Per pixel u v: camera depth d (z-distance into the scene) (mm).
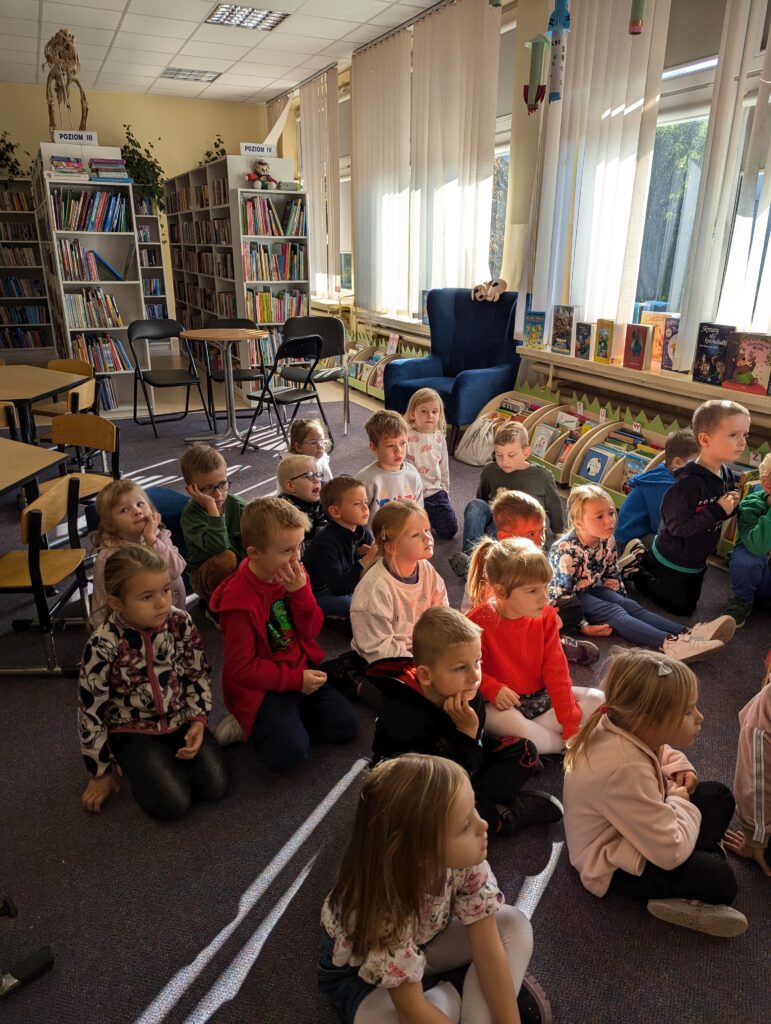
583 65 3896
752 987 1246
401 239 6188
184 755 1657
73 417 2998
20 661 2316
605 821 1371
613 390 3996
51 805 1697
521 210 4883
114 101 8430
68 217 5520
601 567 2504
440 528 3299
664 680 1259
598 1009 1206
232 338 4934
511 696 1727
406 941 927
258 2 5293
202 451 2518
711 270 3400
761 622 2566
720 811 1411
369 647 1951
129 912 1406
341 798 1717
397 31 5820
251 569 1789
